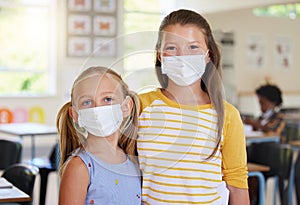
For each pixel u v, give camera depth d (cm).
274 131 671
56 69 923
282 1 775
